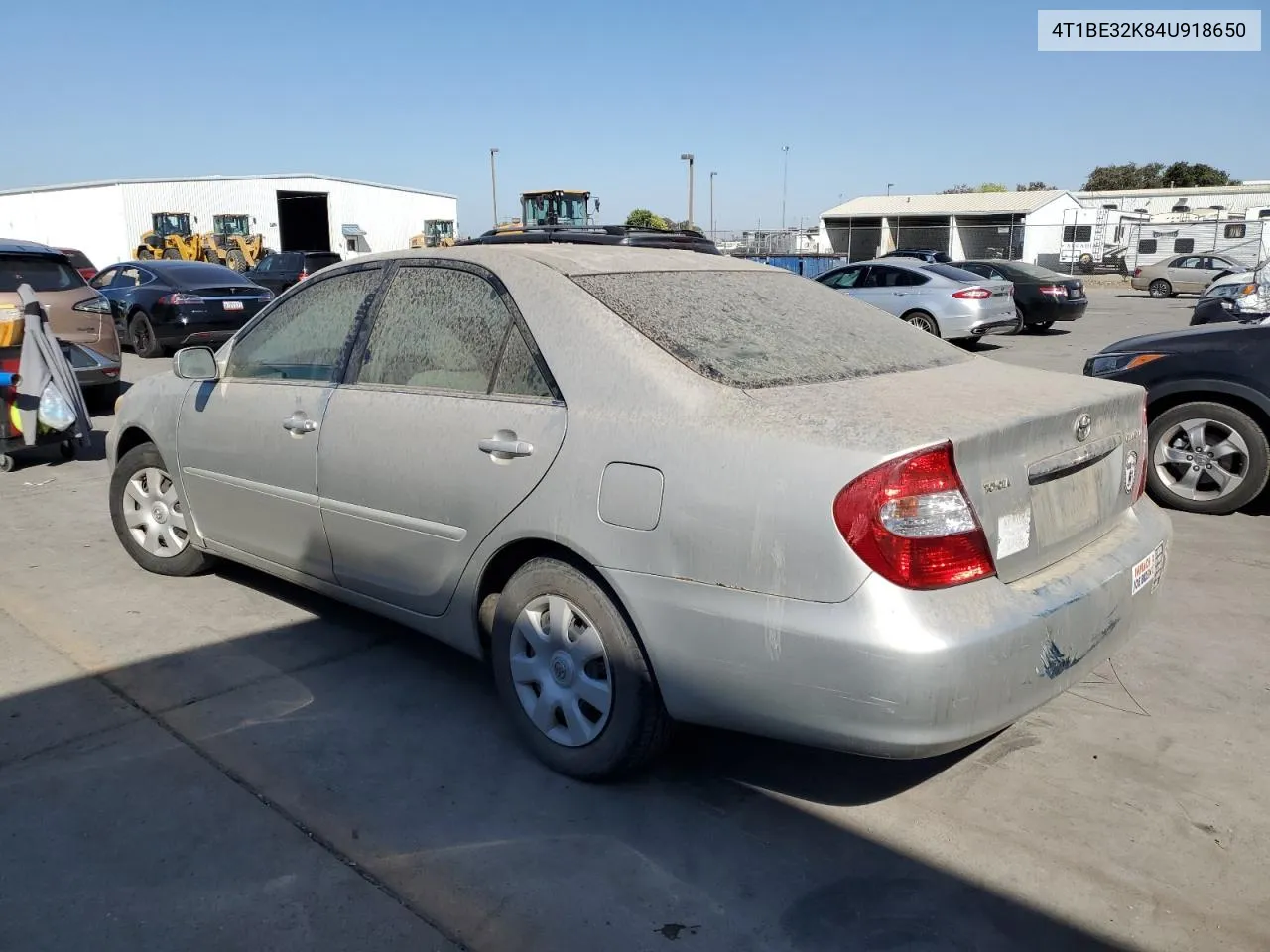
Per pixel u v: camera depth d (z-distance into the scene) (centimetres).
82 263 1717
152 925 254
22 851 283
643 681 295
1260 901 267
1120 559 303
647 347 300
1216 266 3034
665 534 276
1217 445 615
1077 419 294
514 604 324
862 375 315
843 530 248
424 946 249
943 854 287
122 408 502
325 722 360
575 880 274
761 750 344
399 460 349
